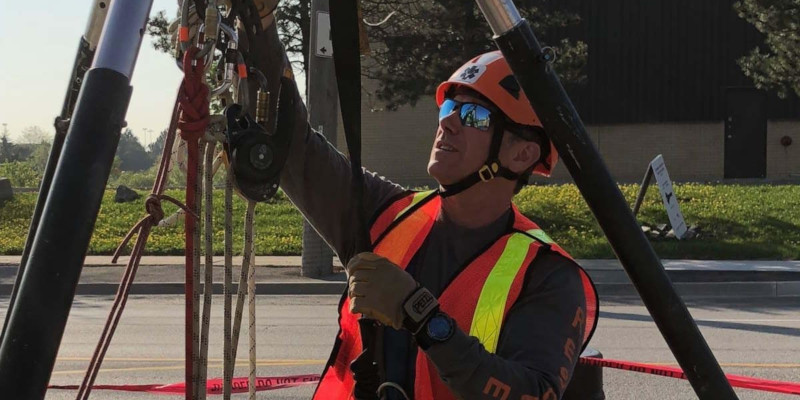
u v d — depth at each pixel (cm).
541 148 206
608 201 158
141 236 149
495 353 182
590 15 2659
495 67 201
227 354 164
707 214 1780
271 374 750
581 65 2025
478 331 185
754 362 806
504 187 204
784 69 1934
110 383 717
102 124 108
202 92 144
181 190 1528
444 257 204
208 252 152
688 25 2625
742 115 2612
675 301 161
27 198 2138
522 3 1978
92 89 110
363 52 183
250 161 160
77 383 712
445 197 206
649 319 1041
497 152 200
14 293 142
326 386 209
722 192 1983
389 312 160
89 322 1041
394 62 1959
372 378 181
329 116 1202
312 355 844
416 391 185
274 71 184
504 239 200
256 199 164
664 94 2647
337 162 221
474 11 1852
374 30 1852
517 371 166
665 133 2652
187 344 150
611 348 861
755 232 1664
